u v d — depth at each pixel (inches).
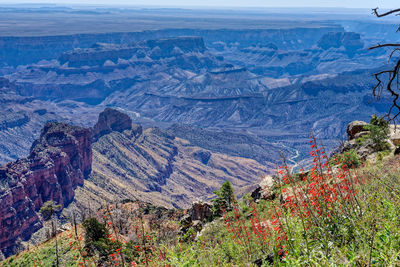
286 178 460.8
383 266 301.3
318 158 430.6
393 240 331.9
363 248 340.5
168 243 743.1
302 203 423.8
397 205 420.5
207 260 536.1
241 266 462.0
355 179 591.2
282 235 418.3
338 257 338.0
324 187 417.7
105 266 740.0
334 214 408.8
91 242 861.2
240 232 562.9
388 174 632.4
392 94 346.3
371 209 400.2
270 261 416.2
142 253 642.2
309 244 366.6
